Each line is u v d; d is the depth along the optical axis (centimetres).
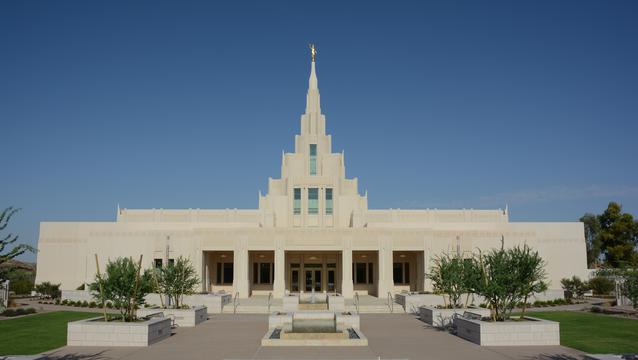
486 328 2430
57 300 5062
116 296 2702
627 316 3647
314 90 6950
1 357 1906
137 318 2756
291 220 6288
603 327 3041
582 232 6456
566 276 6369
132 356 2144
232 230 5675
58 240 6419
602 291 5878
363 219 6216
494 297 2656
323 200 6316
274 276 5700
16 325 3219
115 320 2655
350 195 6588
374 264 6147
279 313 3123
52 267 6372
